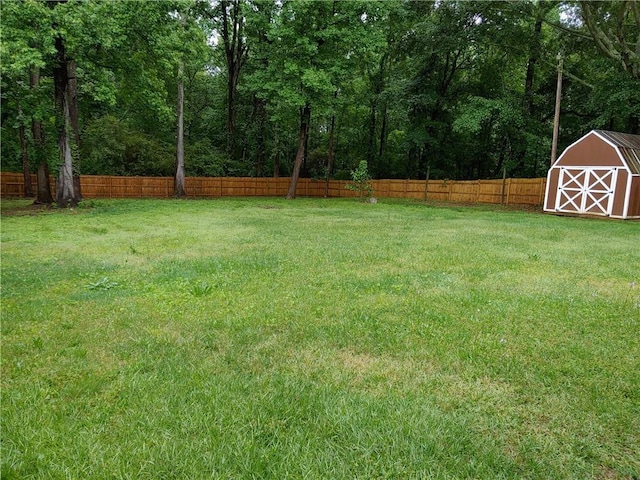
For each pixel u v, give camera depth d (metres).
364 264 6.68
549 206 18.52
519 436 2.28
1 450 2.09
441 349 3.39
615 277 5.91
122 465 1.98
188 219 13.93
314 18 22.03
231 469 1.97
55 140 18.27
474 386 2.80
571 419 2.42
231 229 11.33
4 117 19.64
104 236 9.93
